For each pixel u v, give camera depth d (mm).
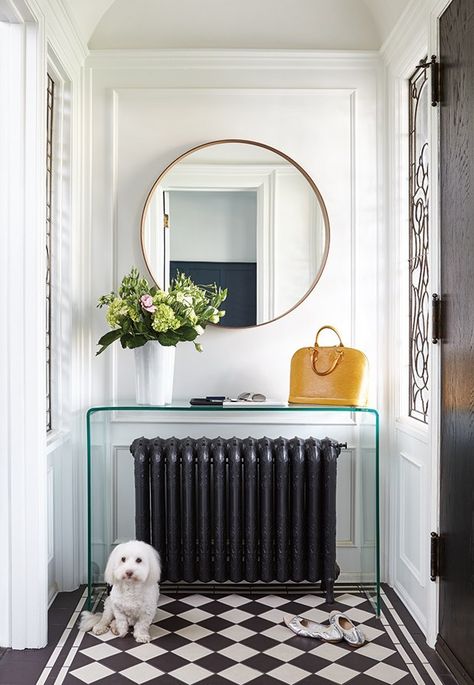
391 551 3557
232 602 3307
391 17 3402
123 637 2914
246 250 3639
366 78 3646
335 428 3637
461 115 2518
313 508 3293
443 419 2738
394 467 3523
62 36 3154
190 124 3648
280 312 3631
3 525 2807
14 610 2805
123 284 3357
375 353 3635
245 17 3656
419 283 3297
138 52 3602
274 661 2686
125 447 3631
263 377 3666
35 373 2787
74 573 3514
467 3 2443
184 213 3633
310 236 3637
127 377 3639
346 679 2545
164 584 3521
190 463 3277
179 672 2596
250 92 3633
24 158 2766
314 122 3654
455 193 2588
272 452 3326
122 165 3639
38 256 2789
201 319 3410
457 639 2561
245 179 3633
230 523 3297
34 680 2533
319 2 3658
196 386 3666
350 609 3229
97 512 3379
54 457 3398
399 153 3502
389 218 3600
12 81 2750
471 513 2426
